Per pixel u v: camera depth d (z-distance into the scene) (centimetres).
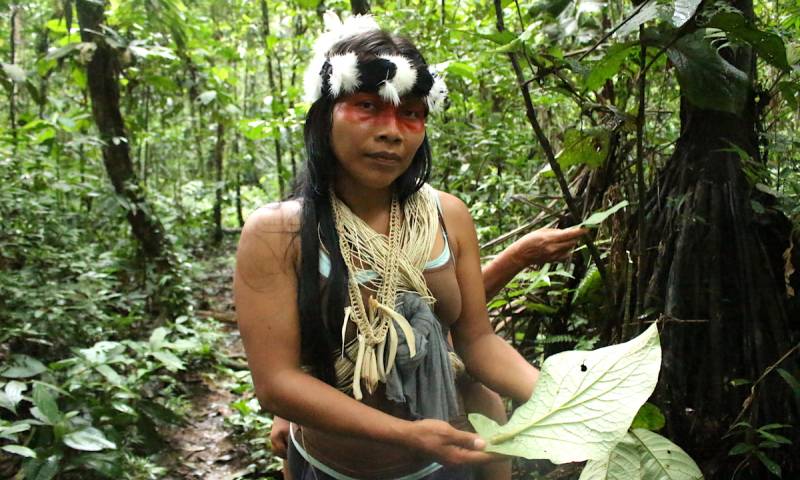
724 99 146
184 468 291
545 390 110
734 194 171
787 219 180
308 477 154
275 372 126
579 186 216
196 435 318
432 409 130
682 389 172
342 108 122
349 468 144
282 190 629
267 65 663
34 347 316
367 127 121
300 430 153
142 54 403
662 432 172
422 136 127
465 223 145
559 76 146
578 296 193
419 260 132
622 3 218
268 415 327
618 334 182
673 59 146
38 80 550
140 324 411
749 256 169
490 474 157
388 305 128
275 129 381
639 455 115
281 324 127
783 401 167
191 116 668
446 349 134
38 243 373
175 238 525
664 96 234
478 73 379
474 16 386
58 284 354
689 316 173
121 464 255
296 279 128
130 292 441
